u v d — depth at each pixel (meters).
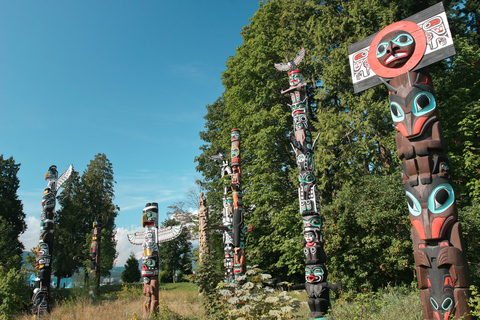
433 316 5.75
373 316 7.47
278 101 21.30
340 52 16.77
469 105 13.73
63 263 35.44
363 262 13.16
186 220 34.38
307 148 9.98
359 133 16.00
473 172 13.21
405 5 16.28
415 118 6.37
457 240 5.76
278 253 22.47
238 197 14.41
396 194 12.77
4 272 15.28
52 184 16.36
